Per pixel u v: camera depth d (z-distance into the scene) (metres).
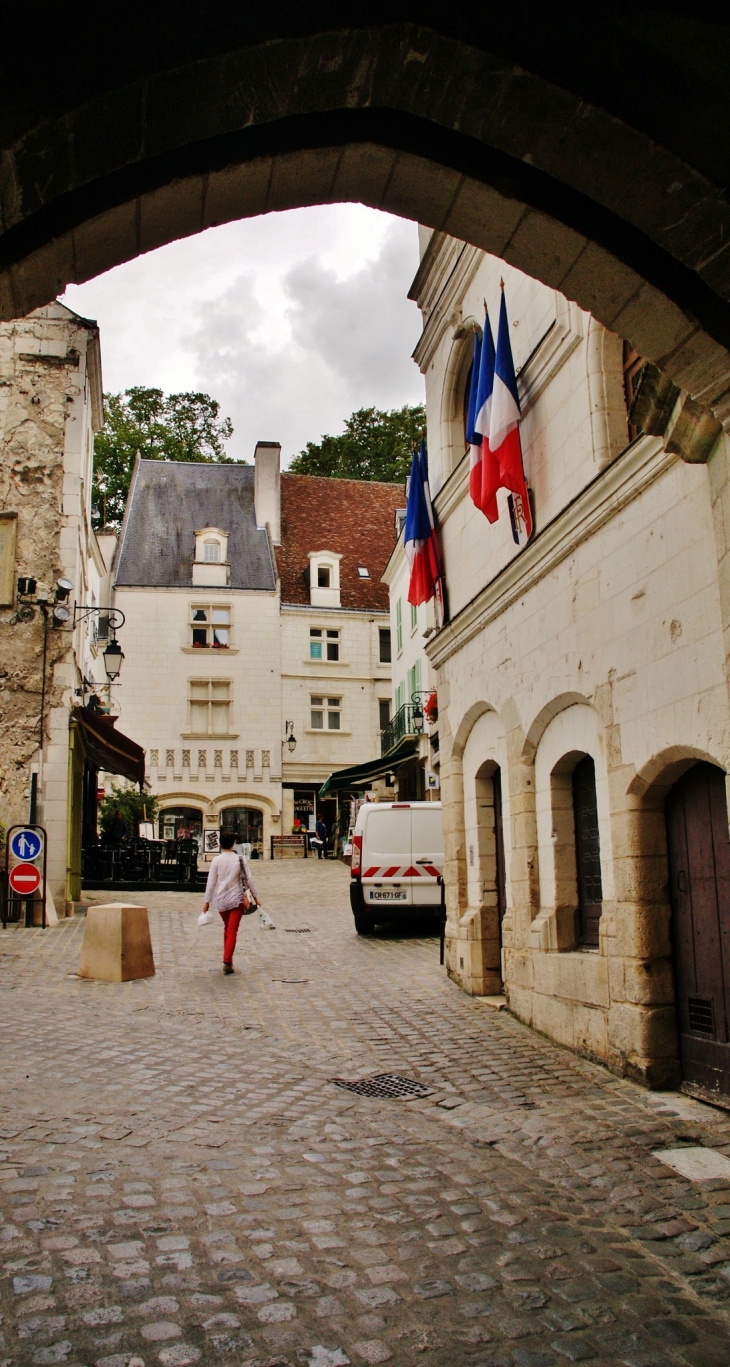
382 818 15.41
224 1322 3.29
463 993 10.20
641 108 3.28
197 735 36.56
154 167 3.41
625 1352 3.18
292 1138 5.36
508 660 9.10
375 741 38.91
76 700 17.20
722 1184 4.70
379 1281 3.63
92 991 9.88
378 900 15.02
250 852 33.56
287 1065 7.06
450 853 11.27
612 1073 6.74
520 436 8.85
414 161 3.60
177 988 10.24
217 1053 7.33
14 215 3.12
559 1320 3.38
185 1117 5.64
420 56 3.13
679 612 5.81
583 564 7.29
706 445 4.39
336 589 40.16
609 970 6.81
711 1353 3.19
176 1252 3.82
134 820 28.94
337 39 3.05
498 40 3.16
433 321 11.76
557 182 3.68
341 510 44.56
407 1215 4.30
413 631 30.83
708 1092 5.95
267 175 3.55
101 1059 6.94
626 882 6.52
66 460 17.33
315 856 35.88
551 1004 7.93
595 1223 4.25
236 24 3.01
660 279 3.73
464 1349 3.17
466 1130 5.62
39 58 2.91
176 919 16.53
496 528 9.69
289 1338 3.20
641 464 6.15
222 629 37.88
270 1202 4.39
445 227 3.94
